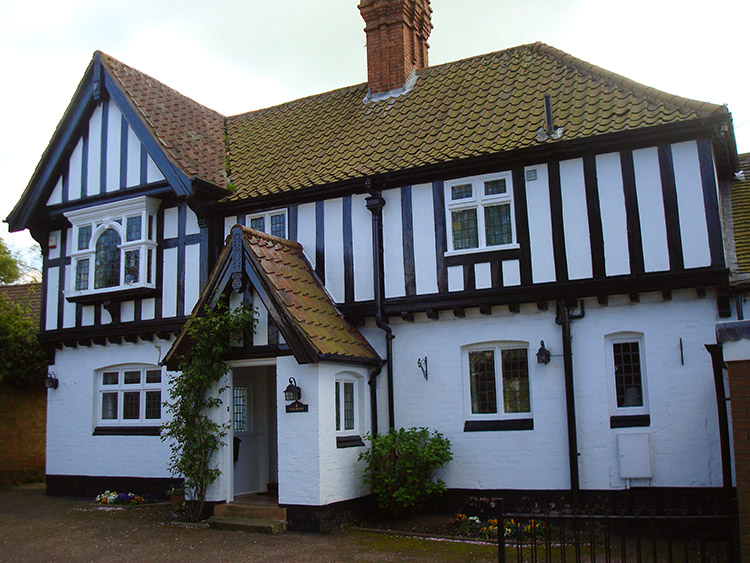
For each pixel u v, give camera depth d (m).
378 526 9.73
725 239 10.83
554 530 9.33
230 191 12.63
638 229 9.56
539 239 10.09
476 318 10.58
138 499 12.25
